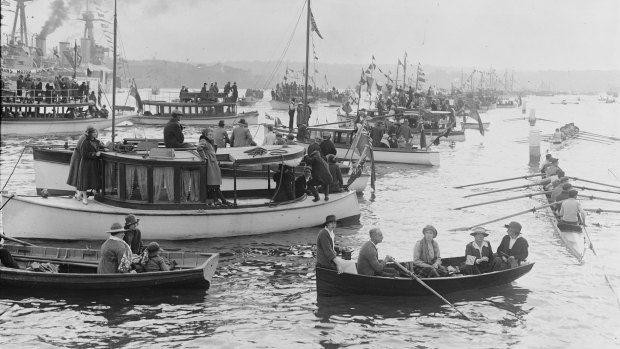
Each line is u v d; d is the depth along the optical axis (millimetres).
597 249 22328
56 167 29766
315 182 24828
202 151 22000
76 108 66250
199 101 76875
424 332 14750
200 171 22031
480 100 160250
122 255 16656
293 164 24016
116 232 16734
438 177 40250
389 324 15180
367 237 23969
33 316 15203
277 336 14414
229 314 15688
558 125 98812
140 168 21438
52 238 21672
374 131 46812
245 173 27500
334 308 16172
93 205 21766
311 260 20578
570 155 53406
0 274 16359
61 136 61156
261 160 23078
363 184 33062
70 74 135500
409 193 34125
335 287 16750
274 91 127500
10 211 21953
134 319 15195
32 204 21656
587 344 14219
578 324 15398
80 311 15570
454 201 31859
